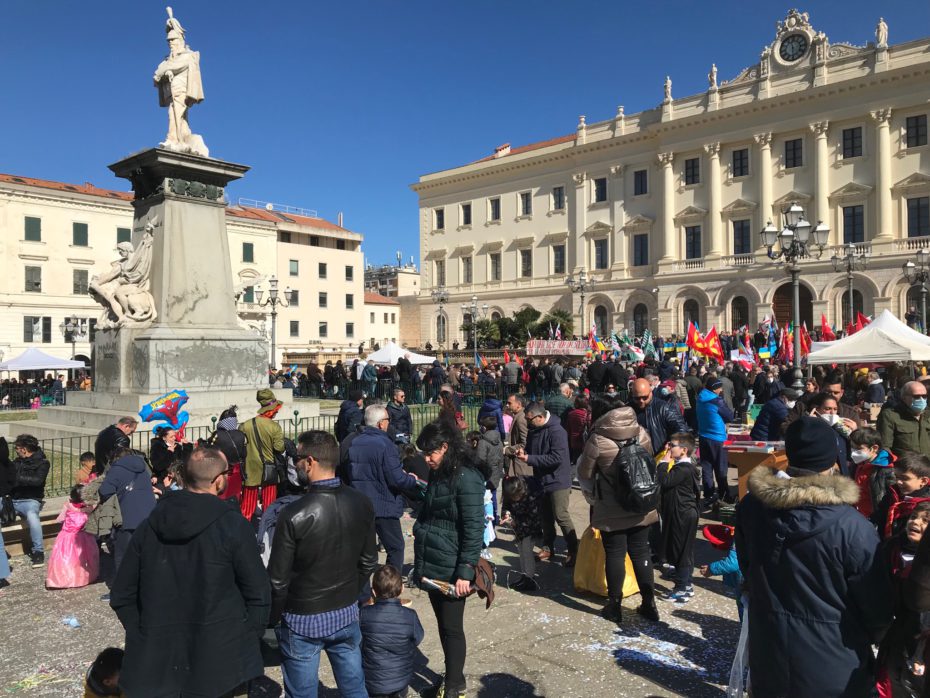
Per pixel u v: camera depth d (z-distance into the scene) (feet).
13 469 24.77
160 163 44.47
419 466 24.48
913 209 140.97
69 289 167.53
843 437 22.53
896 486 16.48
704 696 15.33
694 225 169.78
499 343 169.37
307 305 218.38
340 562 12.50
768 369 63.77
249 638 11.32
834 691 9.50
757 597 10.41
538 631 18.97
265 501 24.31
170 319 44.70
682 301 168.86
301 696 12.39
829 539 9.64
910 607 9.98
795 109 153.07
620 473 18.81
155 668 10.75
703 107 165.99
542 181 200.34
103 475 22.49
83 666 16.98
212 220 47.32
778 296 155.63
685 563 21.02
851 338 51.21
